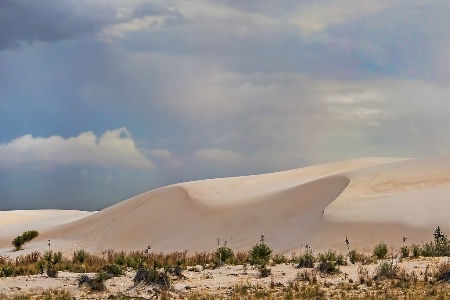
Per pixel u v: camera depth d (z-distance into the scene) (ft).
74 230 330.95
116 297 90.38
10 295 93.76
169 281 98.43
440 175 277.03
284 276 108.99
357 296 85.81
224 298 88.12
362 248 207.41
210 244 275.59
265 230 270.46
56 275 113.19
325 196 285.84
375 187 275.59
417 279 98.12
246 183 370.94
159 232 307.37
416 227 213.66
